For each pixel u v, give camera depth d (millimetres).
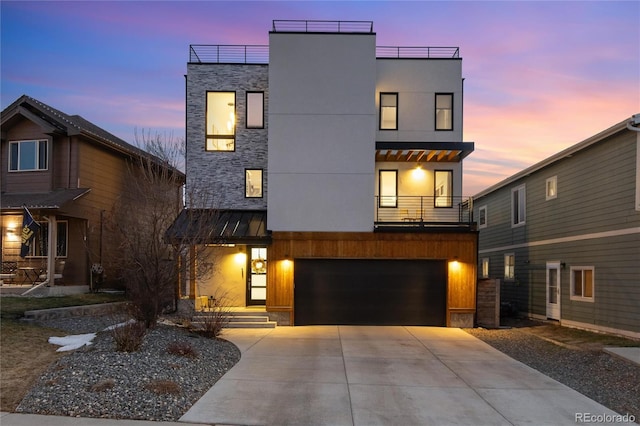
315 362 10266
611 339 13234
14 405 6695
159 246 11875
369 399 7641
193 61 17875
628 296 13281
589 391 8250
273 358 10586
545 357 11109
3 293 16828
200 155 17297
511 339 13672
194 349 10008
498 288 16469
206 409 6910
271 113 16031
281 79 16078
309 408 7129
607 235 14266
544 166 18125
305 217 15867
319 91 16047
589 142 14812
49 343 10258
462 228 16016
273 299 15906
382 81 17547
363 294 16109
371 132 15953
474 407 7332
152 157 15039
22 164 18625
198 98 17484
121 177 20844
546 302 18016
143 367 8133
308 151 15953
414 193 17562
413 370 9680
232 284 17125
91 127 20656
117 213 15664
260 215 17016
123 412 6508
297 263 16125
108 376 7555
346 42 16125
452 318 15867
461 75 17609
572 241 16234
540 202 18703
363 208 15883
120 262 15094
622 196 13570
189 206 13734
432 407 7301
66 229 18734
